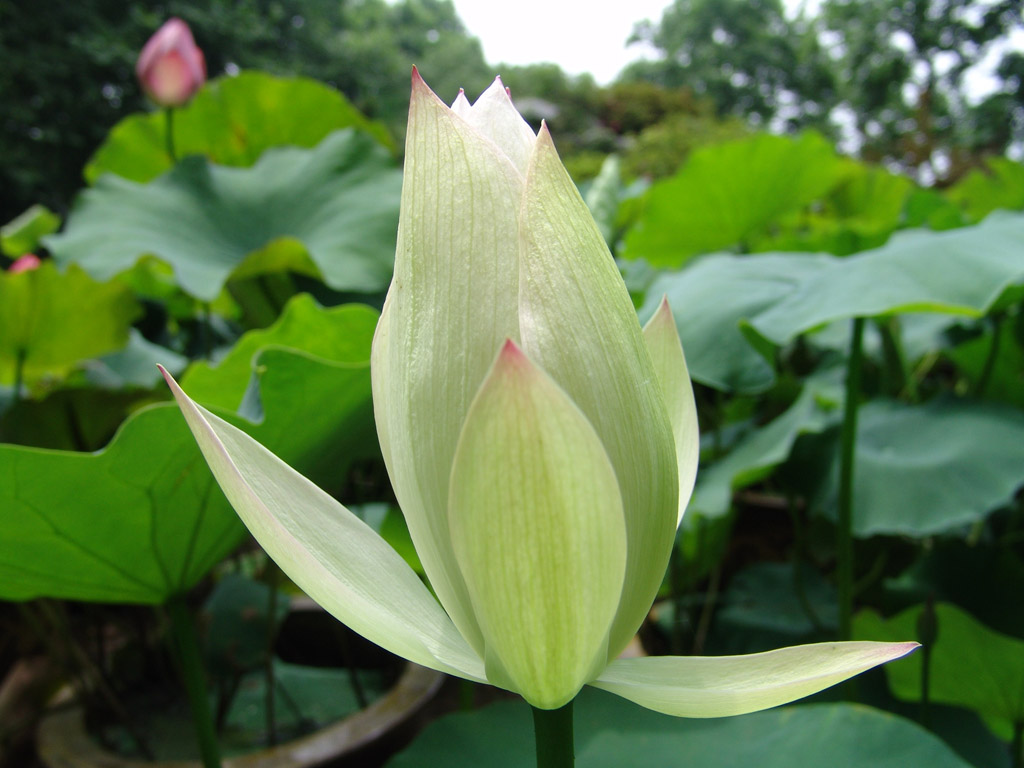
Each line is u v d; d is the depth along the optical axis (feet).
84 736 1.50
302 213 2.28
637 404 0.57
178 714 1.68
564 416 0.50
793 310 1.45
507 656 0.55
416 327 0.58
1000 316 1.89
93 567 0.95
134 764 1.37
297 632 1.90
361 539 0.67
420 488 0.58
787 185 3.08
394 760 1.10
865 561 2.07
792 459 1.73
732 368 1.51
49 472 0.82
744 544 2.43
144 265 2.67
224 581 1.65
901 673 1.42
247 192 2.38
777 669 0.58
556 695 0.56
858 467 1.62
